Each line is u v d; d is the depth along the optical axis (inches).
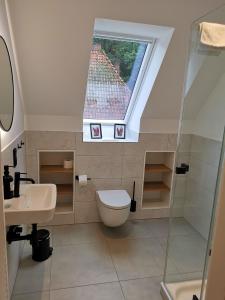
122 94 122.0
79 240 102.5
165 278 76.5
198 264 75.2
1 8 65.3
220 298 38.2
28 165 106.4
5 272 37.5
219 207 37.7
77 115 106.7
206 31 68.9
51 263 87.3
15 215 58.2
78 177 110.4
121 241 103.1
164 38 89.9
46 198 72.5
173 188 92.5
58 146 108.0
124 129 125.2
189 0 75.7
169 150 120.1
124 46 103.3
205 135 92.7
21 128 94.3
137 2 74.1
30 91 94.6
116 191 110.2
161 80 99.3
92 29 78.1
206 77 87.0
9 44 74.4
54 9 72.1
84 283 78.5
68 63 86.9
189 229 89.0
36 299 71.4
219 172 50.8
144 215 124.3
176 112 114.3
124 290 76.4
